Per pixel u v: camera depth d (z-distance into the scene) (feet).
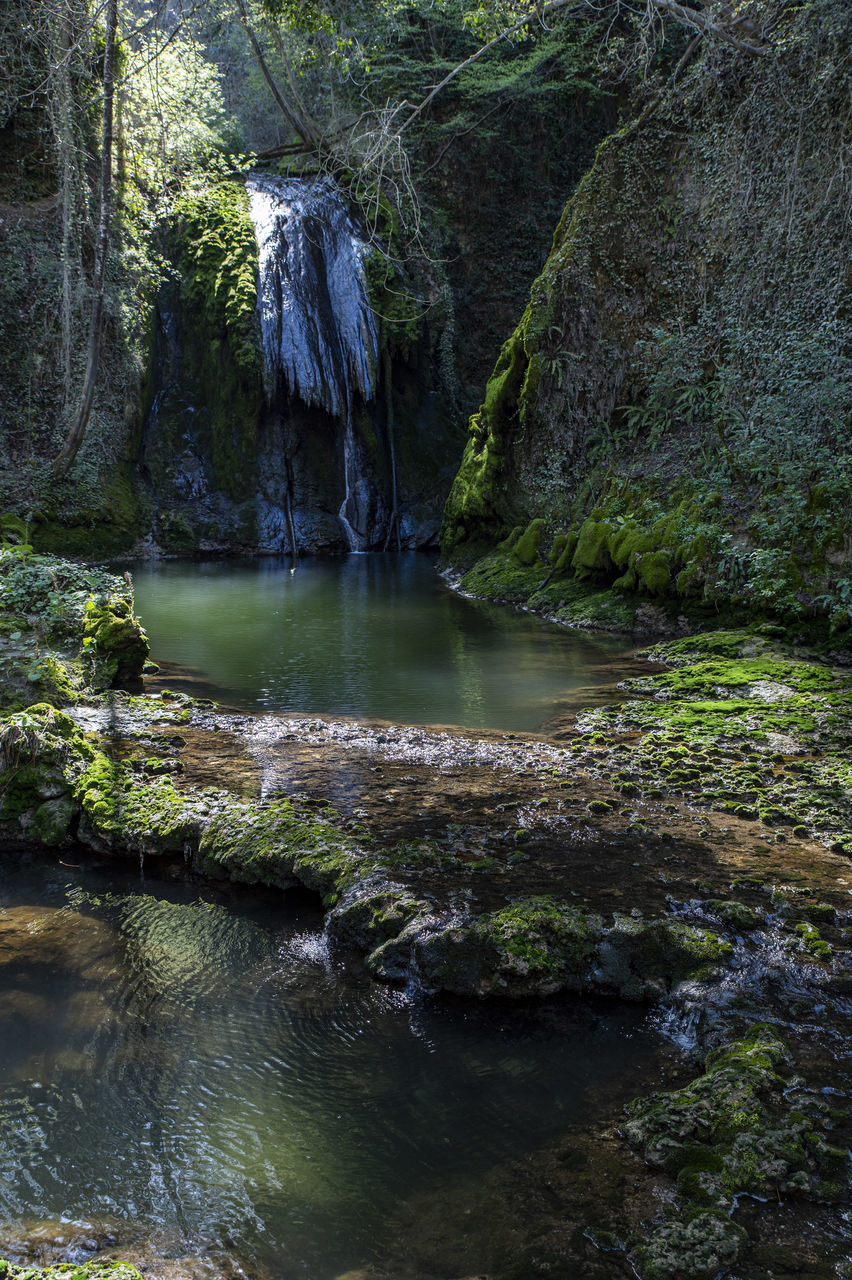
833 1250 7.30
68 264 54.44
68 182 53.93
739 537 34.76
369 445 70.38
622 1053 10.30
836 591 30.22
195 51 72.49
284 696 25.49
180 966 12.26
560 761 19.56
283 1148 8.76
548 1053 10.30
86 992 11.56
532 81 76.95
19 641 24.38
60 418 56.65
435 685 27.12
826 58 37.14
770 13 38.96
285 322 66.64
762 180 39.78
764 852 14.67
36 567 28.22
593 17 72.33
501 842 14.90
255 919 13.61
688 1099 9.02
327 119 81.66
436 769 18.85
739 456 37.11
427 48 78.48
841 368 34.88
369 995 11.53
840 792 17.43
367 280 68.85
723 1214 7.56
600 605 38.22
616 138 45.68
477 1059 10.21
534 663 30.35
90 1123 9.11
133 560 58.08
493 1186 8.18
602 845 14.84
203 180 69.62
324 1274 7.27
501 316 83.05
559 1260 7.30
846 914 12.50
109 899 14.37
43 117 56.65
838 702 23.43
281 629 36.14
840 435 34.09
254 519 65.21
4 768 16.67
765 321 39.22
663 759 19.57
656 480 41.19
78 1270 7.08
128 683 25.41
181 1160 8.60
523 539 46.55
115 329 59.98
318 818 15.74
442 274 77.51
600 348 45.88
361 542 68.54
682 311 43.11
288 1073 9.96
